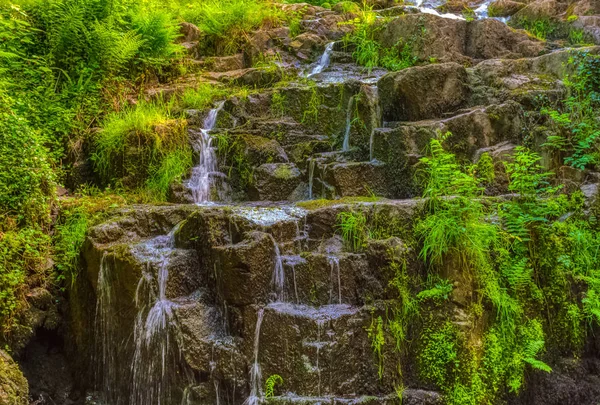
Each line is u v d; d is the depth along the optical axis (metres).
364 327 4.62
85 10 8.28
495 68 7.50
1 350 4.55
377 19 10.14
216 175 7.00
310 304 4.83
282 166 7.00
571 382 5.16
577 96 6.93
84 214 5.84
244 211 5.38
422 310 4.77
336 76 8.86
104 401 5.10
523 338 4.92
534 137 6.54
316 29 10.74
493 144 6.66
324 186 6.57
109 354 5.09
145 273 4.88
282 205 6.21
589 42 9.79
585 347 5.39
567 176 6.24
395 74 7.25
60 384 5.34
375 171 6.57
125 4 9.05
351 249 5.11
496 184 6.27
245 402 4.53
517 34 9.34
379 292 4.79
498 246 5.05
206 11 10.23
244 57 10.06
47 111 7.41
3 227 5.44
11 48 7.48
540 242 5.29
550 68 7.47
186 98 8.20
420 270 4.90
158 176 6.89
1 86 6.70
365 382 4.58
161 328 4.73
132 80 8.70
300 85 8.19
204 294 4.97
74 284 5.40
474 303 4.79
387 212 5.23
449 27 9.02
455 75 7.32
